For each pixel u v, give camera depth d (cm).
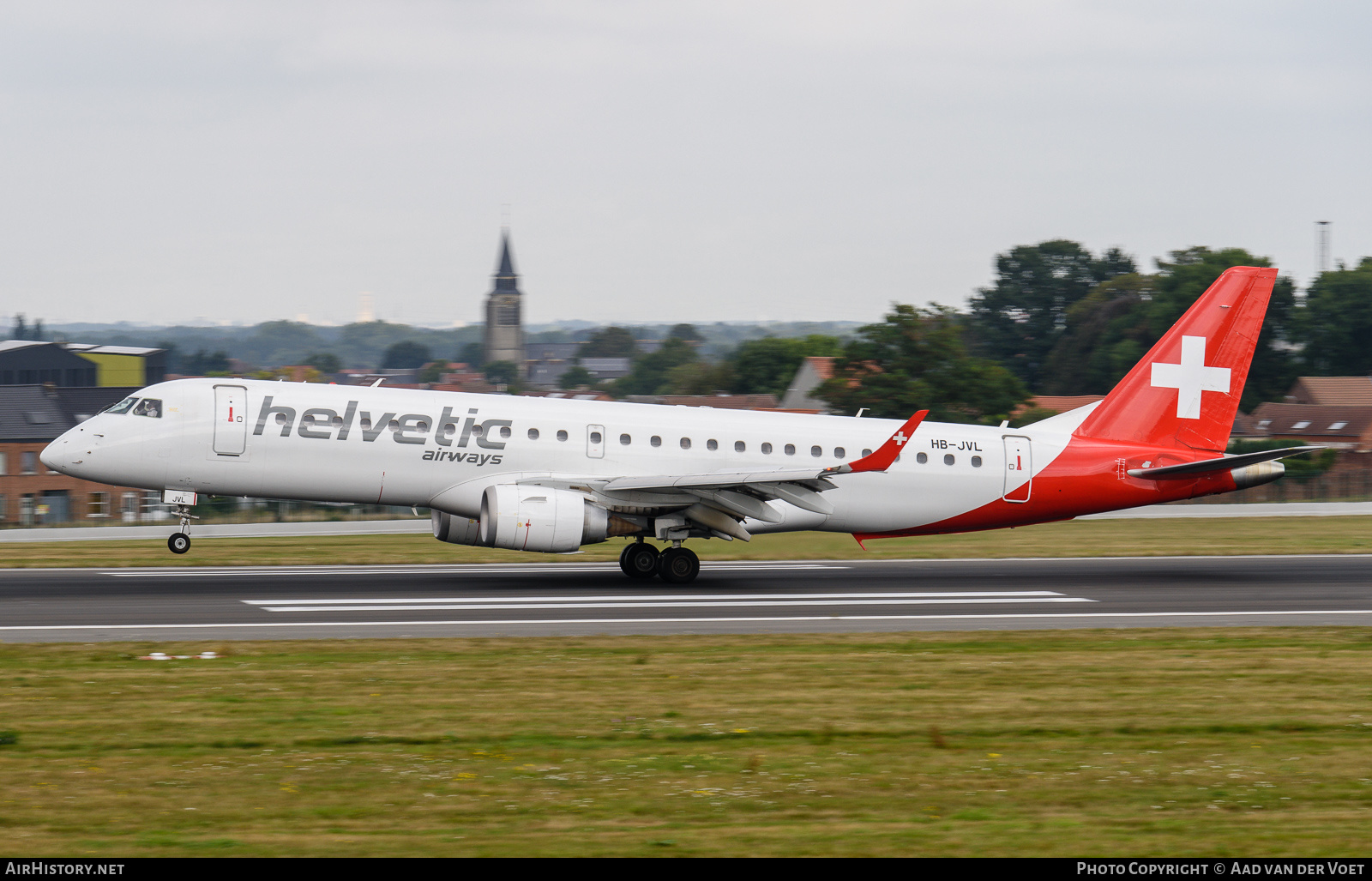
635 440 11131
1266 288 12306
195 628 8238
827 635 8350
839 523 11662
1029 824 4375
